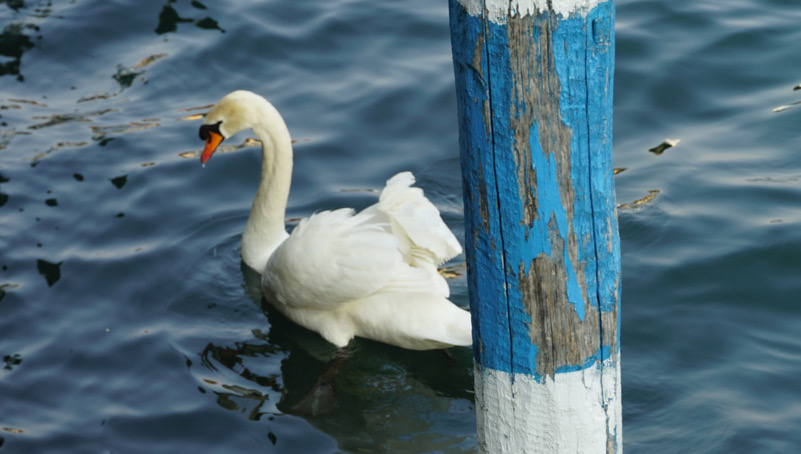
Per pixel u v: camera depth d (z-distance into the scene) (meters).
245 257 7.46
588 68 2.50
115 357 6.39
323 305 6.56
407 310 6.37
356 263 6.36
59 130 9.06
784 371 5.71
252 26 10.57
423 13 10.69
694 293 6.48
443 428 5.72
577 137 2.58
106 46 10.41
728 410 5.40
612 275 2.82
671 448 5.16
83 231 7.74
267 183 7.36
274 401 6.01
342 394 6.10
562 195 2.64
